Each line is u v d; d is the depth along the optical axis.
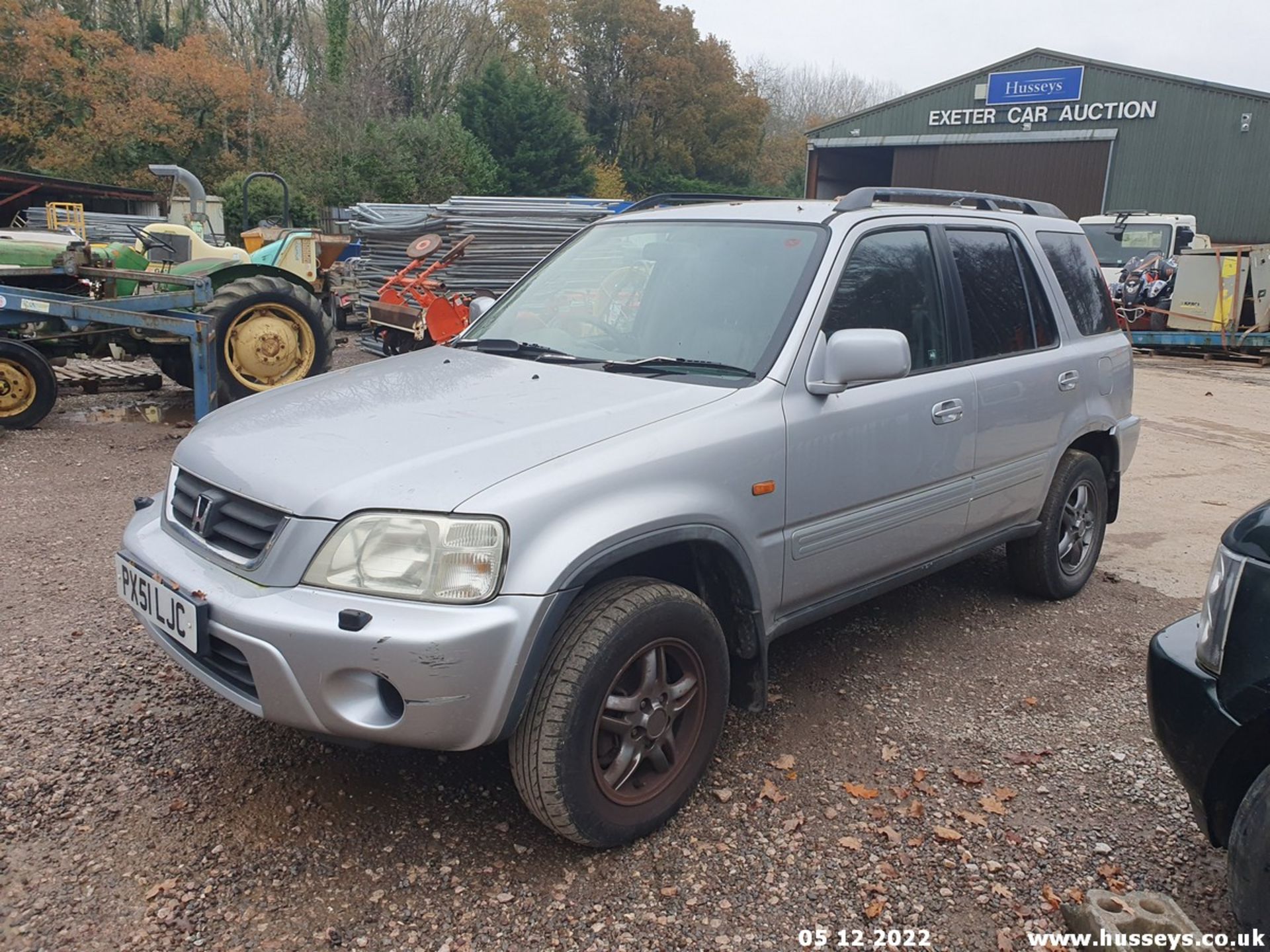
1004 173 30.56
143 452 7.48
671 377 3.21
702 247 3.72
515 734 2.58
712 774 3.20
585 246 4.19
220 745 3.26
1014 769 3.29
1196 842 2.90
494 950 2.40
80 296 9.03
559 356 3.52
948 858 2.81
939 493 3.77
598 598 2.66
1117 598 4.96
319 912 2.51
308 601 2.46
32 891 2.54
